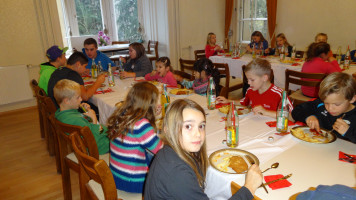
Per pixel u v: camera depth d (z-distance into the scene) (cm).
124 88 269
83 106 207
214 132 154
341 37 470
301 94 317
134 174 132
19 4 394
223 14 641
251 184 96
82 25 577
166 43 575
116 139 132
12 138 323
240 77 415
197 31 604
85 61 266
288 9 530
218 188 112
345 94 125
